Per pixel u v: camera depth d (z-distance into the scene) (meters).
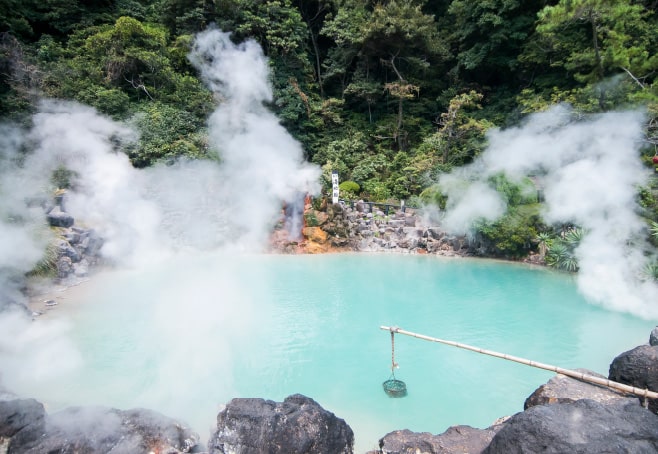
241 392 4.37
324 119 18.19
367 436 3.65
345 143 16.92
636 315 6.65
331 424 3.01
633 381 3.18
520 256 10.96
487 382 4.62
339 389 4.47
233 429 2.91
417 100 19.59
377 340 5.76
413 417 3.96
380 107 19.67
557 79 15.16
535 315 6.70
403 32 16.62
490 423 3.87
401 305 7.23
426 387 4.52
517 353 5.32
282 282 8.69
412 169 14.80
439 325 6.31
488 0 16.27
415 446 2.92
